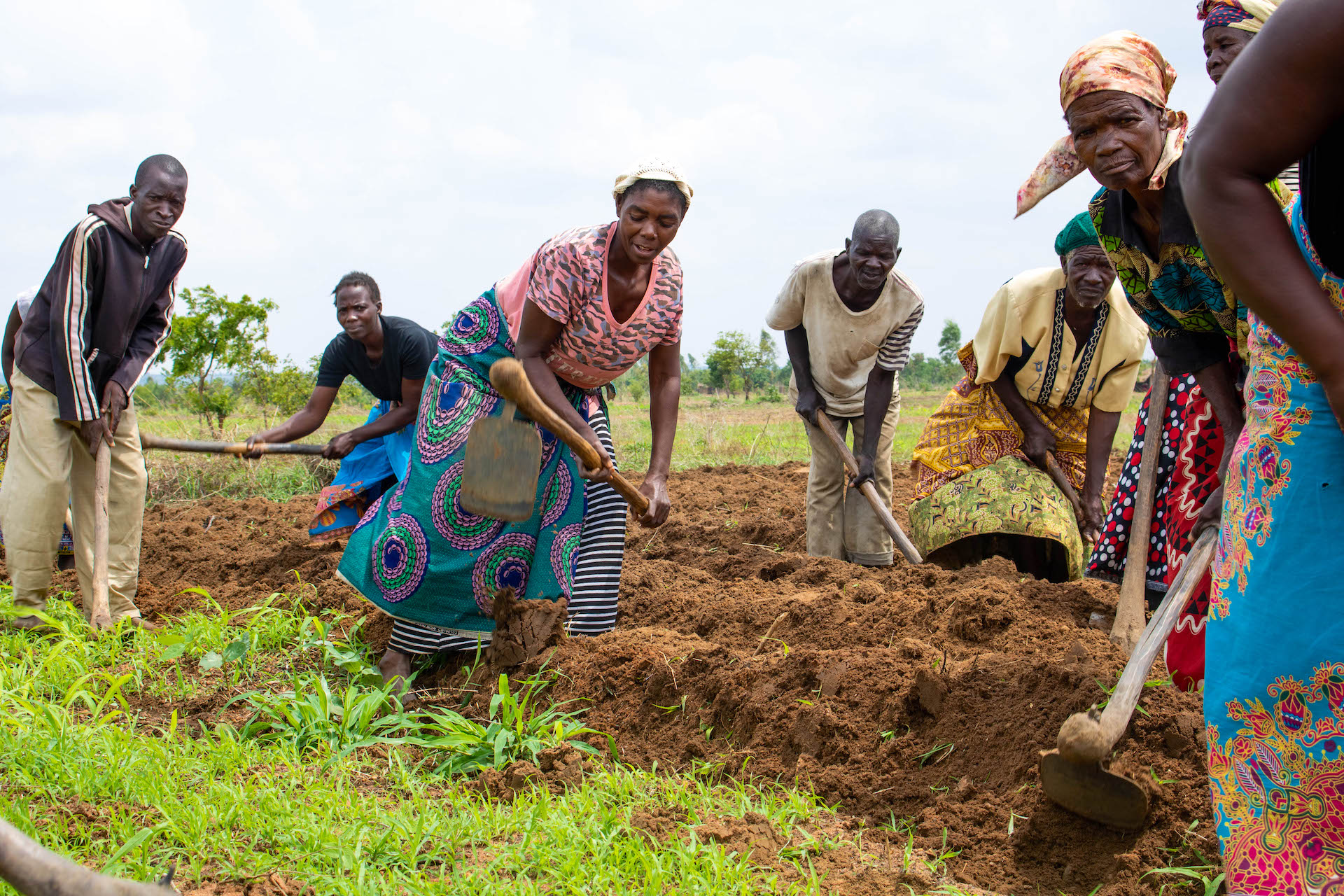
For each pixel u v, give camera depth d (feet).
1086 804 9.15
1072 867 9.17
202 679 13.73
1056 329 16.62
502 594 13.50
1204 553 10.23
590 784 10.54
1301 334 5.40
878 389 19.36
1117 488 14.82
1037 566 17.78
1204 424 12.84
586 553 13.76
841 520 20.61
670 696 12.32
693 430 45.55
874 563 20.42
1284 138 5.31
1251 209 5.44
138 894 4.24
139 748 10.50
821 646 13.57
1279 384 6.07
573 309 12.86
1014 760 10.23
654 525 13.78
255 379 41.47
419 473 13.70
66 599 17.58
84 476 16.34
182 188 15.85
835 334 19.27
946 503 17.44
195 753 10.86
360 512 19.51
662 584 17.67
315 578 18.61
